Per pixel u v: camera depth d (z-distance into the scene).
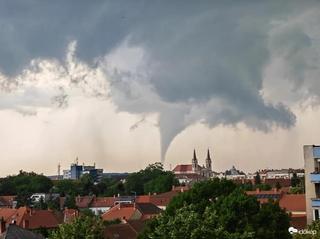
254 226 73.62
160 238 59.62
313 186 88.38
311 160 89.19
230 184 83.31
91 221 75.31
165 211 78.31
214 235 60.25
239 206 75.06
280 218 76.25
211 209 70.25
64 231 73.75
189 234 58.69
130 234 121.75
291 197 144.75
